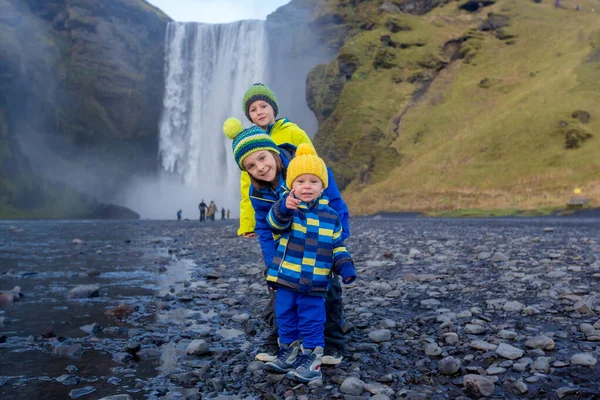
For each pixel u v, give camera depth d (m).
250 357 3.30
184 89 69.75
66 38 67.06
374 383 2.67
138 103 69.44
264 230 3.14
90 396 2.62
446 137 47.84
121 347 3.56
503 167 37.06
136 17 71.12
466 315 4.07
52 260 9.59
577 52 50.66
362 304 4.82
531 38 59.12
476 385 2.53
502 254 7.18
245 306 4.99
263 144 3.00
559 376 2.67
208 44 69.81
